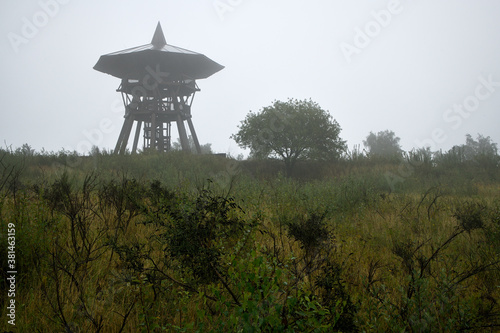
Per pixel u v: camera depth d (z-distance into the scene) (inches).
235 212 248.4
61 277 150.7
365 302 144.9
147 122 1353.3
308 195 413.1
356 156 1186.6
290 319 104.3
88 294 137.8
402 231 284.5
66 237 194.9
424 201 447.8
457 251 228.8
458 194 586.6
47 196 248.2
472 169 927.0
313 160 1158.3
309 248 182.4
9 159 650.8
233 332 98.8
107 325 123.7
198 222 151.4
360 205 394.6
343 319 119.5
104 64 1296.8
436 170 936.9
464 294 158.9
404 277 178.2
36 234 168.1
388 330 129.3
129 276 139.3
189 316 130.2
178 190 321.7
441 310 126.1
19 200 203.9
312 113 1103.6
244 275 100.3
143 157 975.0
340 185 517.0
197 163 960.3
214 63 1366.9
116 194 283.7
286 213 291.4
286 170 1098.7
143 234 224.7
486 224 264.2
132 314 132.2
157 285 140.3
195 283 140.4
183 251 138.6
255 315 92.3
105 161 881.5
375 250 237.8
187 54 1263.5
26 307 127.9
